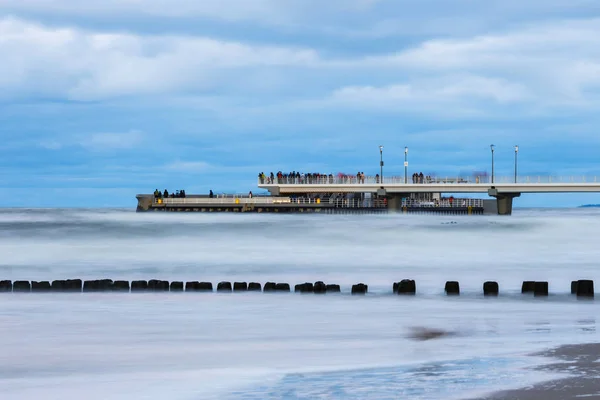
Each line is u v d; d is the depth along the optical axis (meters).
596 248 88.81
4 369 24.84
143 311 38.91
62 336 31.23
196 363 25.58
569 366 23.19
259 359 26.14
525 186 195.88
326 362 25.36
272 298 44.09
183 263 69.12
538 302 41.78
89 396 21.28
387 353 26.73
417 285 50.75
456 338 29.80
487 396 19.69
